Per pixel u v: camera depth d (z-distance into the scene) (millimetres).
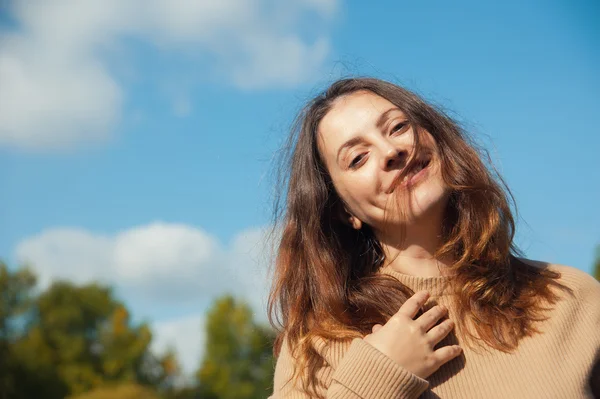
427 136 2461
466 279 2414
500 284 2406
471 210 2439
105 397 32750
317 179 2713
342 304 2527
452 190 2459
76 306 43375
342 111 2582
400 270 2525
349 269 2629
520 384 2219
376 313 2465
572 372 2232
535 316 2352
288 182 2811
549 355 2260
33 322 43375
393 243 2543
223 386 36906
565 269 2531
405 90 2592
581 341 2311
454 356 2283
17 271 43594
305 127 2746
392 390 2172
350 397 2201
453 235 2465
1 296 42812
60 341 42344
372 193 2457
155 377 42156
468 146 2525
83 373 41594
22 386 40781
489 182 2482
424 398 2246
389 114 2494
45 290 43844
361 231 2691
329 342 2434
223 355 37281
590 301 2430
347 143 2516
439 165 2428
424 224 2436
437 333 2303
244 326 37406
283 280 2701
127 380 41562
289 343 2564
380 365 2193
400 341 2266
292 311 2600
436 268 2482
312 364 2436
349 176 2516
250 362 37156
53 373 41562
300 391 2434
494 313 2357
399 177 2396
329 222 2709
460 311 2379
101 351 42719
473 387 2246
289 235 2744
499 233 2459
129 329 43312
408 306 2352
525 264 2541
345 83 2717
